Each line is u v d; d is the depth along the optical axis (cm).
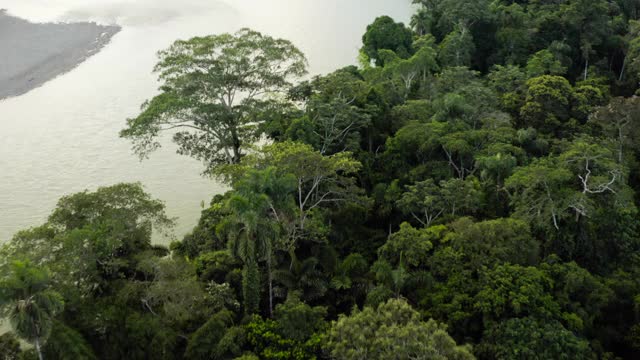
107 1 11762
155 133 5078
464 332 3030
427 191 4206
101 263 2988
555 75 6475
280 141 4725
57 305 2531
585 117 5528
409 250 3491
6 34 9488
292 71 5409
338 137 4909
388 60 6925
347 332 2556
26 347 3334
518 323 2856
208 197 5456
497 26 7744
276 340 3059
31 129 6538
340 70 6334
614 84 7106
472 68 7794
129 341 2916
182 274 3192
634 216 4166
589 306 3272
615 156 4681
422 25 8300
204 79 4866
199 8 11394
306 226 3728
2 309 2525
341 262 3803
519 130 5141
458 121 5103
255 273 3272
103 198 3194
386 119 5344
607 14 8231
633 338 3225
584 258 3788
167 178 5747
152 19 10650
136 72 8175
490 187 4372
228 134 5097
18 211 5075
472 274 3303
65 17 10638
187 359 3005
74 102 7219
